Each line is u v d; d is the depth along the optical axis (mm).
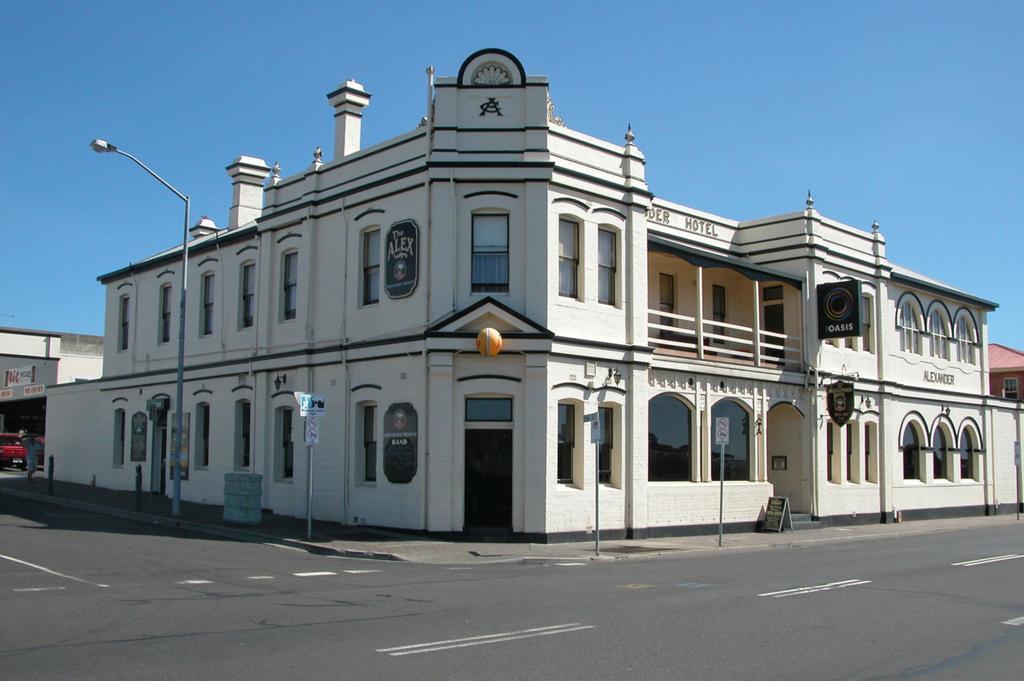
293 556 18062
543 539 20938
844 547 23234
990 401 39656
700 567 17797
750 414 27438
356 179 24391
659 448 24797
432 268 21672
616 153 23703
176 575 14734
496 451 21422
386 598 12859
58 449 39062
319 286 25391
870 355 32500
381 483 22375
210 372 29344
